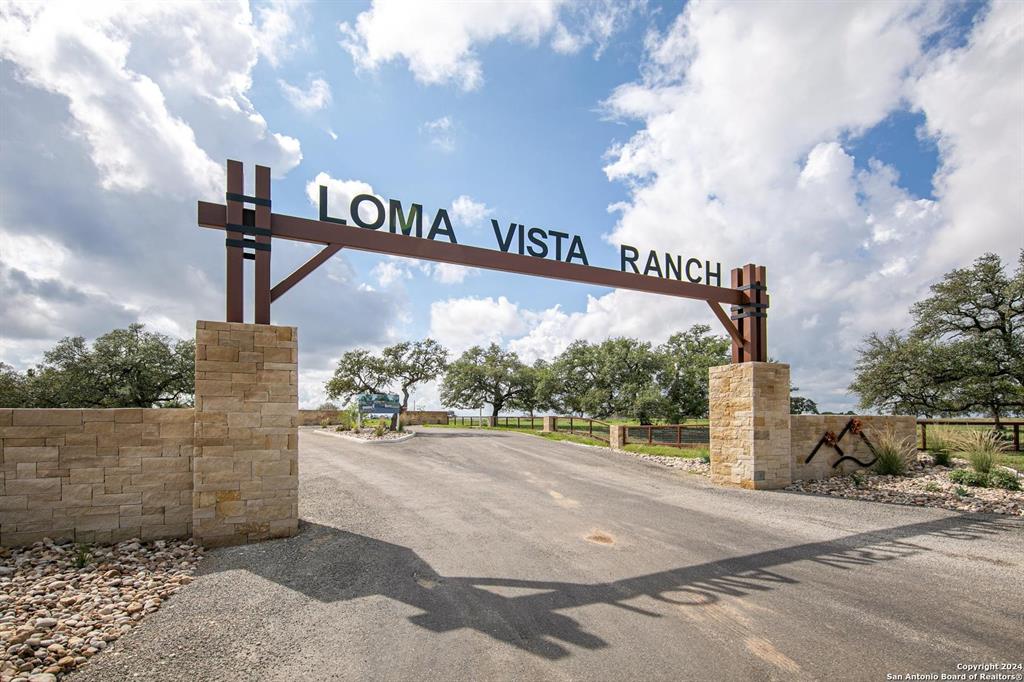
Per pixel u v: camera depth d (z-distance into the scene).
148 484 7.01
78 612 4.76
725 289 12.41
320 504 9.12
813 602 5.00
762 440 11.28
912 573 5.83
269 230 7.70
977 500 9.59
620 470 13.80
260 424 7.21
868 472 12.81
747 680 3.60
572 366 35.31
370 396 23.42
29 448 6.53
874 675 3.66
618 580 5.61
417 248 8.88
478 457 15.72
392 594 5.23
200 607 4.91
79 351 27.19
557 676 3.65
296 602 5.04
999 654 3.96
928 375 21.88
